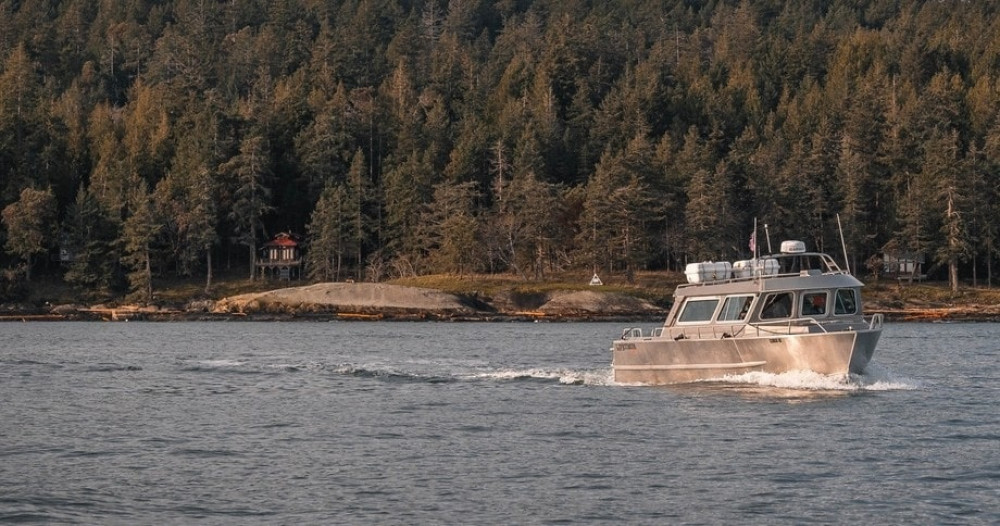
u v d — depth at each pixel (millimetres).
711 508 110750
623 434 146750
